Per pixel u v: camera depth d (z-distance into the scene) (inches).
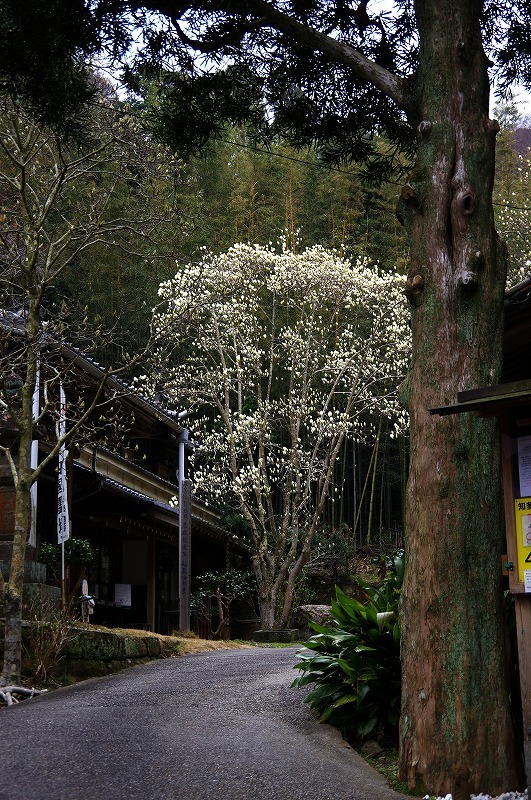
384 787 190.7
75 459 553.6
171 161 418.9
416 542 200.7
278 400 965.2
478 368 206.2
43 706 291.6
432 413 175.6
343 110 335.3
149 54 301.3
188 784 180.4
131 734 230.8
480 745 186.1
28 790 174.9
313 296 811.4
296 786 181.6
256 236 948.6
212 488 820.6
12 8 260.1
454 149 218.1
